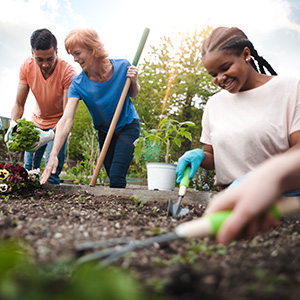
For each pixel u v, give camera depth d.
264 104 2.03
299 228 1.58
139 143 3.42
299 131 1.92
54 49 3.19
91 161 6.75
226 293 0.67
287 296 0.65
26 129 3.10
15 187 2.89
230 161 2.09
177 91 7.97
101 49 2.78
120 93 3.04
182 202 2.46
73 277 0.61
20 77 3.55
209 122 2.28
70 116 3.03
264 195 0.50
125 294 0.42
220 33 1.92
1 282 0.45
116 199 2.55
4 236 0.99
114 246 1.01
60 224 1.42
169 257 0.97
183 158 2.16
